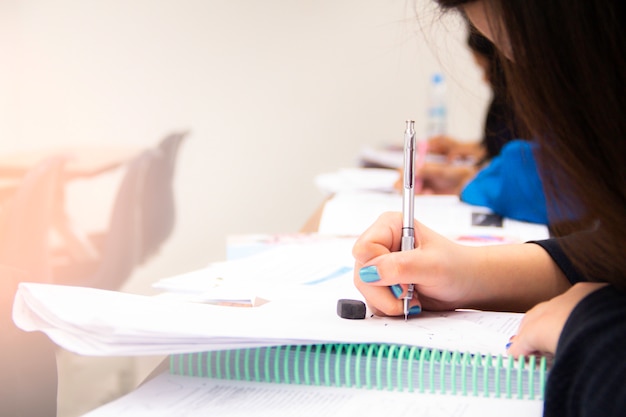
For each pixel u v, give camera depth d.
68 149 2.97
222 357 0.59
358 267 0.70
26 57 2.98
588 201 0.49
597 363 0.47
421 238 0.73
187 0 3.13
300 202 3.38
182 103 3.21
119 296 0.66
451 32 0.70
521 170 1.35
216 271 0.95
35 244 1.90
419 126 3.30
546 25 0.47
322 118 3.34
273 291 0.81
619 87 0.47
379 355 0.57
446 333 0.63
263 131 3.32
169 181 2.46
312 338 0.57
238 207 3.33
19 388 0.67
